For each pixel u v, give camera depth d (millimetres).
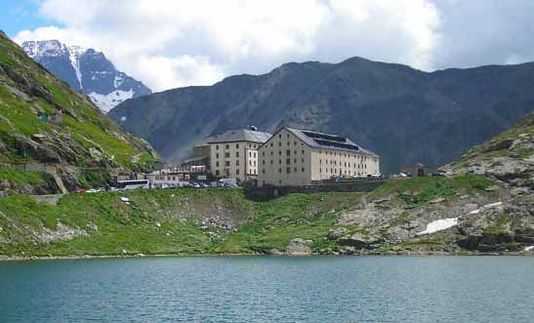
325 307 130750
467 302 134125
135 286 161625
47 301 137125
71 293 148750
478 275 180125
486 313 122125
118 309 128875
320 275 185750
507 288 153375
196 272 195250
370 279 174625
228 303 136250
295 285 163750
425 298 140000
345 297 143125
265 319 119438
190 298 142875
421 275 182250
